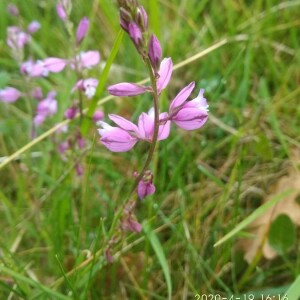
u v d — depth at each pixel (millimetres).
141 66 164
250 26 171
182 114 78
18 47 127
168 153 138
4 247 110
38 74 127
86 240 117
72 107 115
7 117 154
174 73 162
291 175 122
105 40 175
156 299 112
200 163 135
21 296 97
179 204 122
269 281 112
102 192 126
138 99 151
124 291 112
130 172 138
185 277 107
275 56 161
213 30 169
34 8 189
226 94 148
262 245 107
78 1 182
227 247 109
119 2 71
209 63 161
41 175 131
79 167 119
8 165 143
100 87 108
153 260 114
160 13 179
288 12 170
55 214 122
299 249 111
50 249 117
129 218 90
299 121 145
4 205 129
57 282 103
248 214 123
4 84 137
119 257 106
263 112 143
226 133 144
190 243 111
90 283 100
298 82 154
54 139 129
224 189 119
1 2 183
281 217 106
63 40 177
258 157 134
